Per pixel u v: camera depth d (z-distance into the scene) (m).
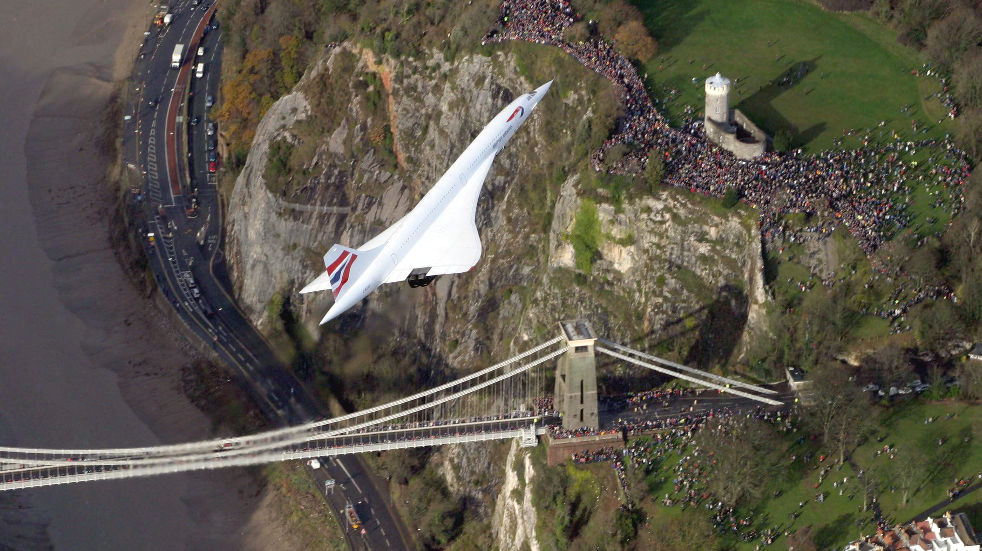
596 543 177.75
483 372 190.25
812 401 182.50
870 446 180.38
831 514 172.38
